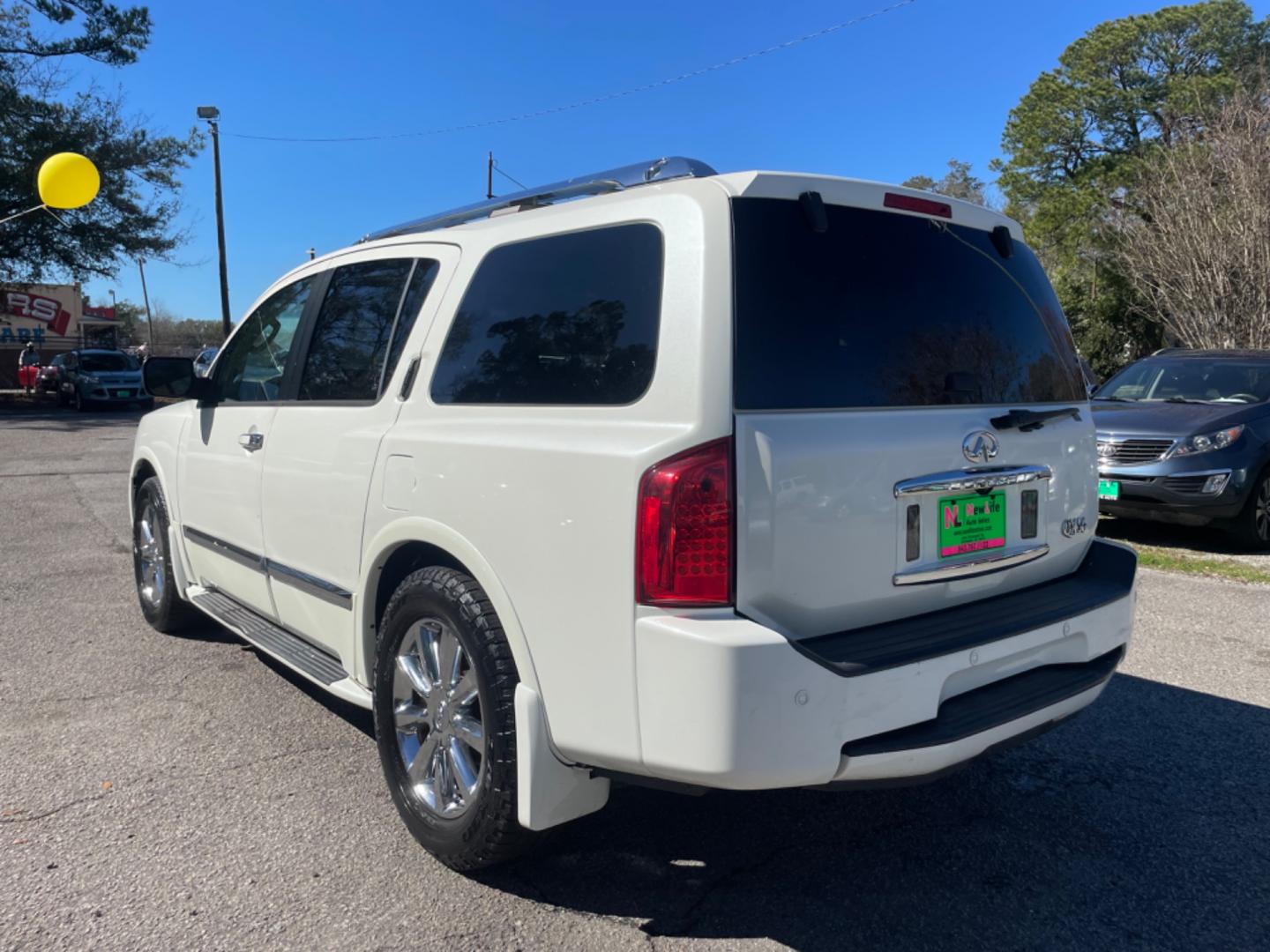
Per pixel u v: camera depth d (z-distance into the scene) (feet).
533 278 9.66
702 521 7.60
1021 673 9.43
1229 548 26.61
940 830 10.85
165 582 17.38
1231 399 28.17
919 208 9.66
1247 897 9.52
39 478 39.93
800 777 7.64
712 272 8.07
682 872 9.92
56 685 15.28
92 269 88.84
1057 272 108.47
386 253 12.12
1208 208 61.00
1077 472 10.66
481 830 9.07
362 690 11.28
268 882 9.62
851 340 8.70
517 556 8.68
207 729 13.55
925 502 8.91
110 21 82.58
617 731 7.97
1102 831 10.84
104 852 10.19
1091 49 130.11
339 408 11.73
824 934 8.87
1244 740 13.29
